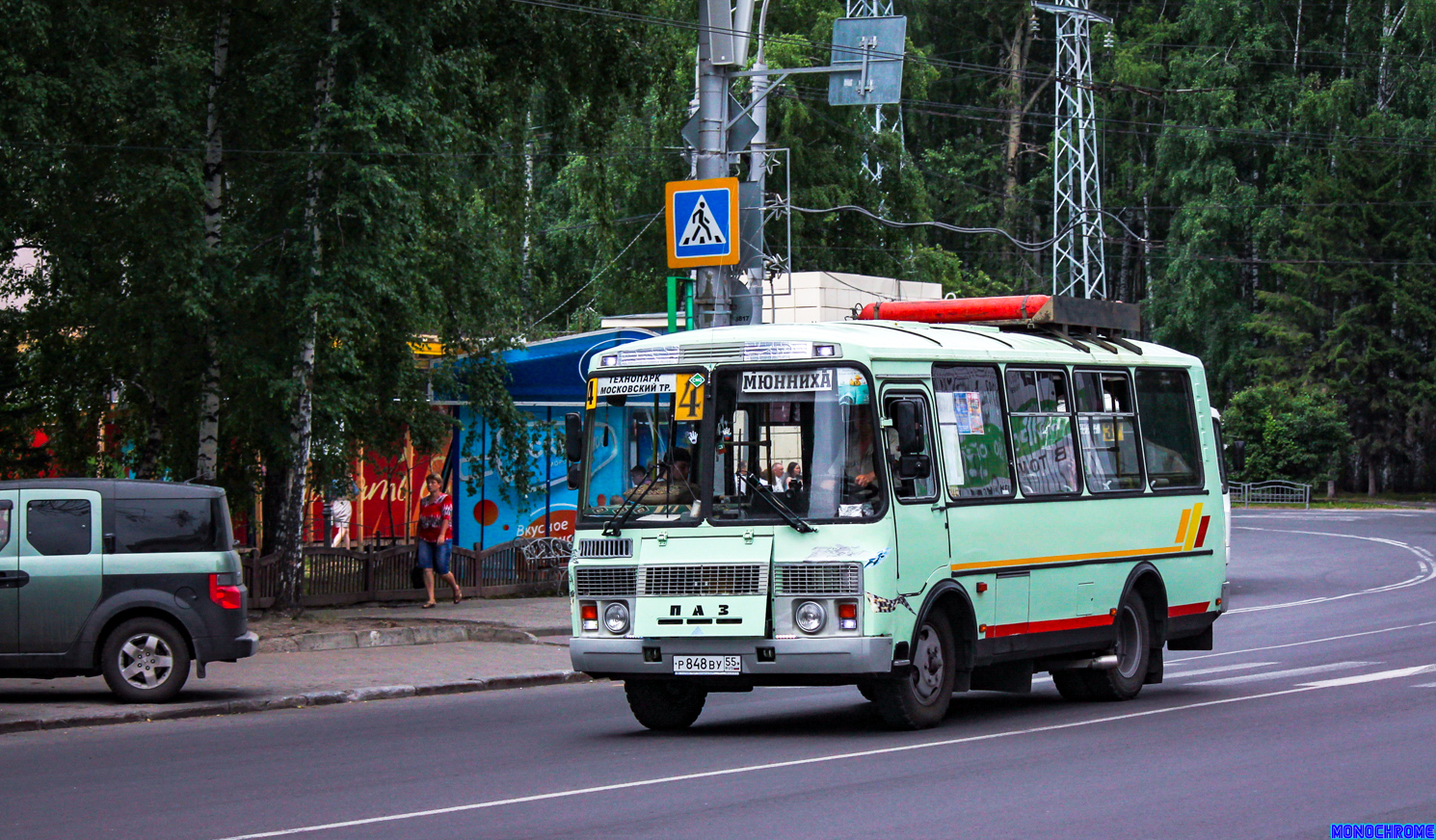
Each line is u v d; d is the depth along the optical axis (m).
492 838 10.66
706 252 25.34
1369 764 13.67
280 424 27.34
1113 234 102.19
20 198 24.03
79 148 24.25
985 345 17.73
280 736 16.61
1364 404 92.06
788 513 15.51
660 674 15.70
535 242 64.12
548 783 13.07
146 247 24.95
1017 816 11.31
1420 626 28.86
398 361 29.73
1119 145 101.69
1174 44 100.44
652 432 16.23
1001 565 17.22
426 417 31.03
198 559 18.84
